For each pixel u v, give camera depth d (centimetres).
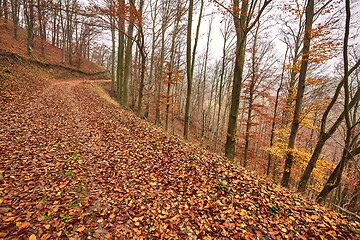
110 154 709
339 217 431
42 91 1603
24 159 582
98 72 4259
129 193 497
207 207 454
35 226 355
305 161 1051
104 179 550
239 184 535
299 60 906
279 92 1512
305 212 434
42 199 431
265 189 514
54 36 4419
